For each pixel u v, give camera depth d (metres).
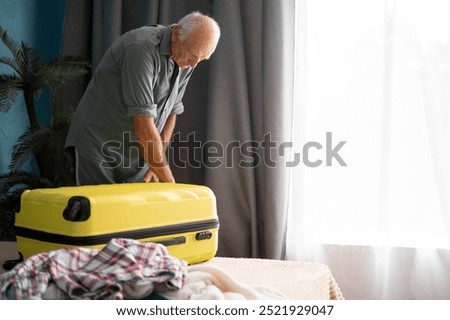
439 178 2.84
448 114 2.84
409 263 2.91
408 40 2.86
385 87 2.85
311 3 2.99
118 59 2.24
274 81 2.96
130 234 1.41
